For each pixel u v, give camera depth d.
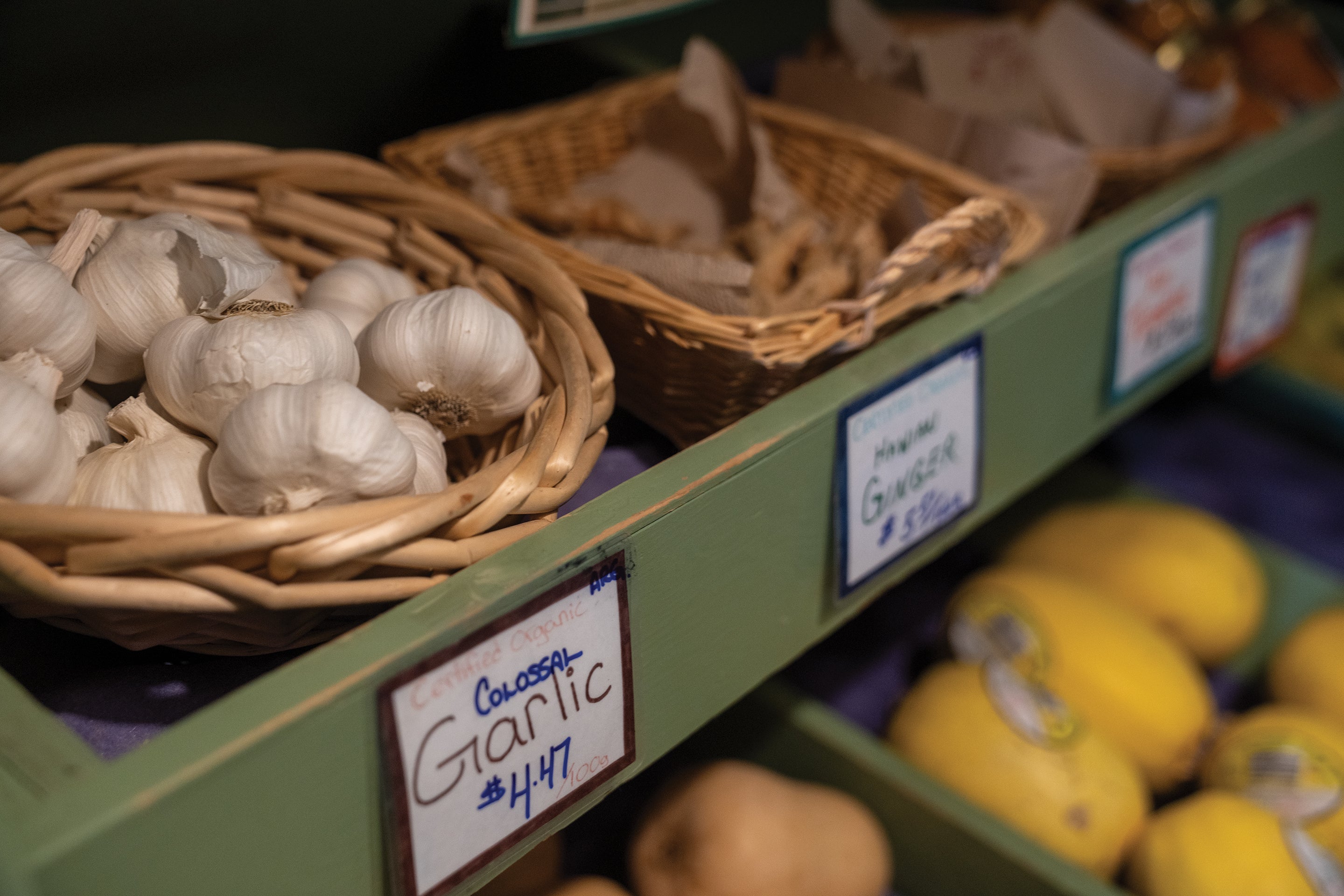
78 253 0.52
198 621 0.43
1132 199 0.91
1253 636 1.04
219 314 0.49
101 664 0.48
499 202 0.74
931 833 0.78
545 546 0.45
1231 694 1.05
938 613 1.04
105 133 0.72
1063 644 0.87
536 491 0.47
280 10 0.76
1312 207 1.02
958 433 0.67
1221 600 0.98
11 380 0.43
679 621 0.52
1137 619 0.92
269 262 0.54
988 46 0.92
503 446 0.57
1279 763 0.83
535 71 0.94
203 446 0.48
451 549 0.43
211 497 0.46
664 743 0.55
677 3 0.85
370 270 0.60
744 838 0.70
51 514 0.40
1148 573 0.98
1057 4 0.98
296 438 0.43
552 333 0.56
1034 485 1.17
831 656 0.99
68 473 0.45
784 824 0.72
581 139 0.88
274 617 0.43
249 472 0.43
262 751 0.37
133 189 0.65
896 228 0.75
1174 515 1.03
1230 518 1.20
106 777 0.35
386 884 0.44
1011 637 0.87
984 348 0.67
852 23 0.92
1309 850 0.78
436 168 0.76
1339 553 1.17
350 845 0.42
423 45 0.85
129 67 0.71
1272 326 1.04
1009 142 0.82
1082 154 0.79
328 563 0.40
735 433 0.54
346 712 0.39
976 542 1.12
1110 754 0.82
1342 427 1.24
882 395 0.60
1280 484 1.25
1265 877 0.76
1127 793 0.80
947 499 0.69
